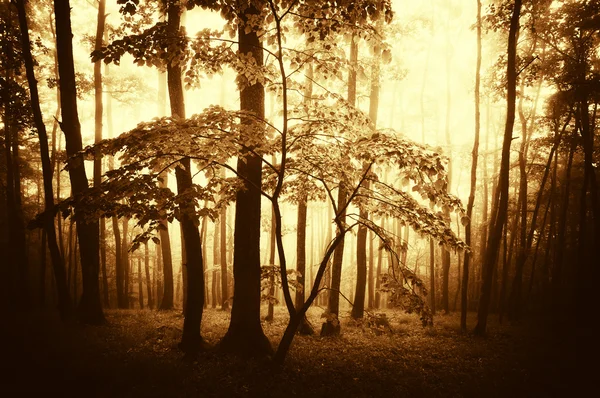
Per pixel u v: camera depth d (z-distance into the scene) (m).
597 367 8.13
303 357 8.05
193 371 6.36
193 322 7.98
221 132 5.59
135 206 4.80
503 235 18.77
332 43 5.94
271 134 6.30
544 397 6.30
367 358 8.50
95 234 11.23
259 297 7.98
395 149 5.14
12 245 16.94
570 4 15.62
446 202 5.57
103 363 6.42
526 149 19.66
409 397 6.15
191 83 6.12
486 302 12.75
